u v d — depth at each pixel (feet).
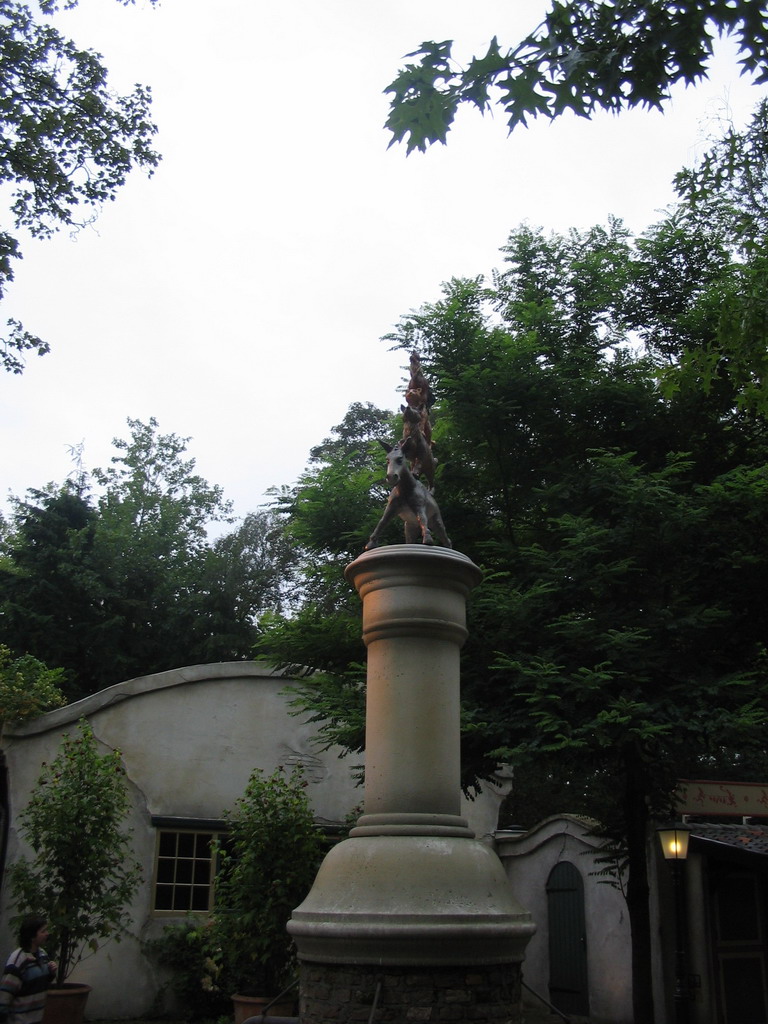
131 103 37.17
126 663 78.18
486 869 20.01
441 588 21.98
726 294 30.89
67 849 32.37
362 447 94.38
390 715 21.15
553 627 30.99
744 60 17.74
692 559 32.12
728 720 27.63
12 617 74.08
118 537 87.56
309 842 34.32
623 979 41.37
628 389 35.99
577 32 17.79
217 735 44.57
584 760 32.63
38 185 36.35
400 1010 18.26
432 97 18.07
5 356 36.63
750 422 36.58
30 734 40.73
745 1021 40.01
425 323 37.65
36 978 21.18
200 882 42.22
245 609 88.28
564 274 41.68
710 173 28.63
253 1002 32.35
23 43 35.01
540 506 36.76
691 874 41.32
